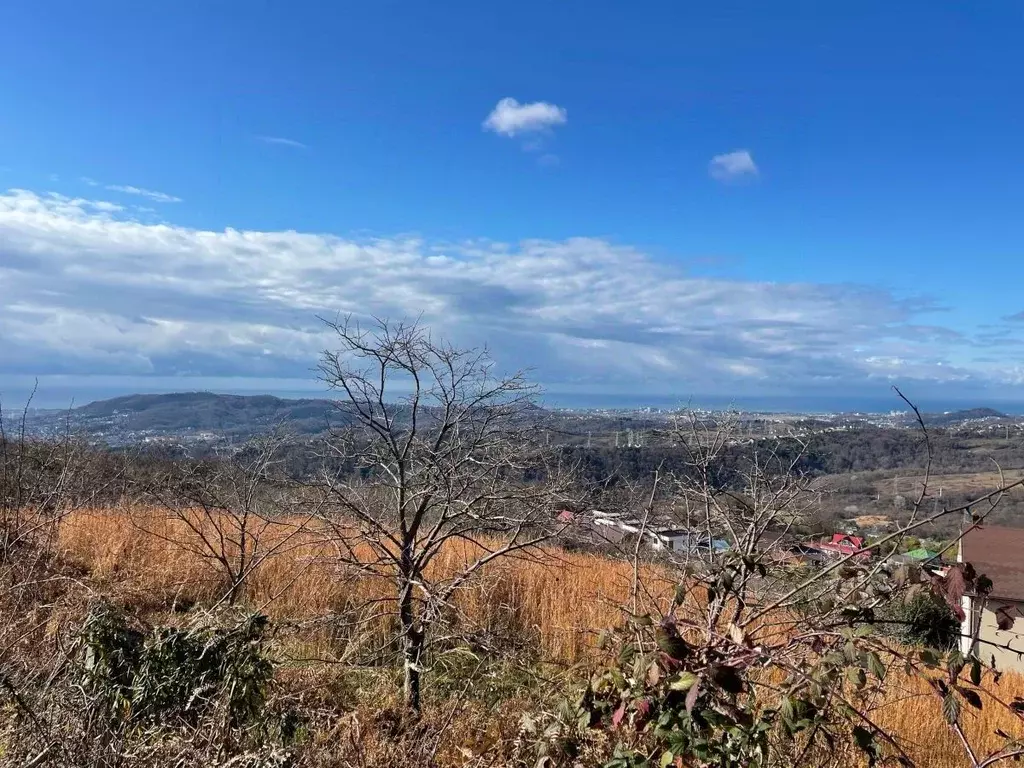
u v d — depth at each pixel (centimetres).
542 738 292
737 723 234
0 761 292
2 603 502
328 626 614
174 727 327
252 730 344
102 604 391
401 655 538
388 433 488
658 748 249
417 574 490
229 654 359
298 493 567
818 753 302
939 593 231
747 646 247
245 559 772
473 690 537
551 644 649
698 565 310
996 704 639
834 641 248
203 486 788
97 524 917
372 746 388
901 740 413
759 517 317
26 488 807
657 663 231
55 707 321
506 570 661
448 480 470
